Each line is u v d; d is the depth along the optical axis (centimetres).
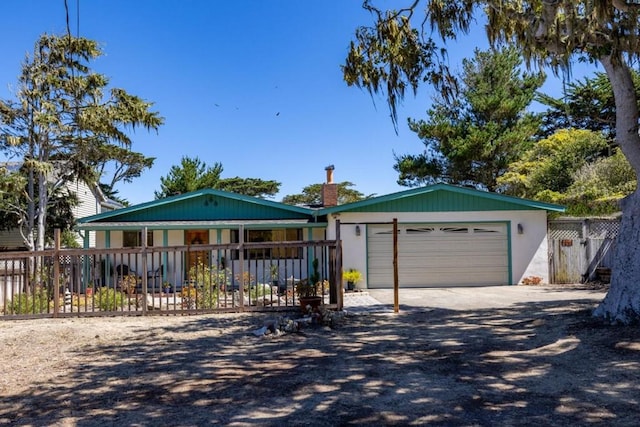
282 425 414
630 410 425
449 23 859
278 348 729
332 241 1062
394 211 1650
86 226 1728
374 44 954
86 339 812
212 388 529
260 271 1764
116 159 3294
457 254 1648
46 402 491
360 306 1169
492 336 764
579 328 728
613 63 698
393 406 455
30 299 1096
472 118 2661
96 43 1841
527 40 707
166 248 1070
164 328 910
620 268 751
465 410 439
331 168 2061
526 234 1653
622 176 2084
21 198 2020
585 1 664
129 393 517
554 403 451
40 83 1808
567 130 2591
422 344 729
